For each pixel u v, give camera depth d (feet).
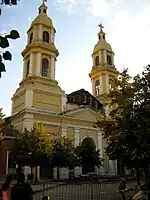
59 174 133.69
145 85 58.34
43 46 157.89
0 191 28.99
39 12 173.99
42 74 155.74
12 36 11.67
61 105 154.20
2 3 11.94
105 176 139.54
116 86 66.28
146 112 54.75
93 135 160.66
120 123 58.44
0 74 11.57
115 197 68.39
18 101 151.74
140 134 52.70
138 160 59.47
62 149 120.88
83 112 160.56
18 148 115.34
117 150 63.72
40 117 142.61
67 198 67.05
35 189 79.56
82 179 124.88
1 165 122.93
